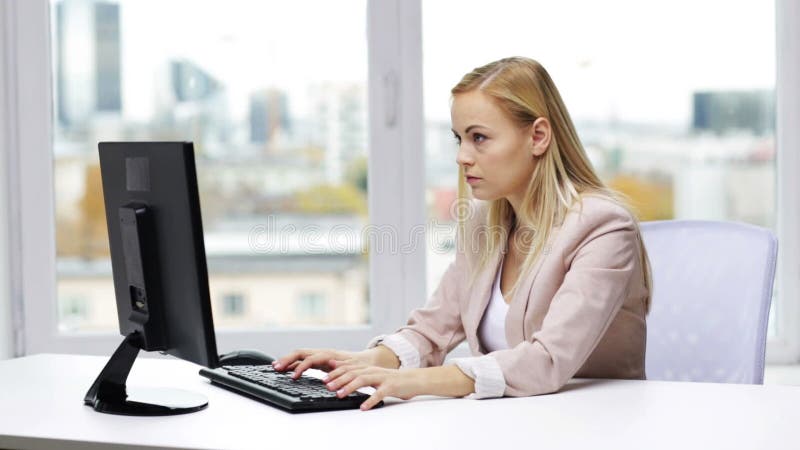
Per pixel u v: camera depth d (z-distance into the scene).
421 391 1.50
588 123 2.84
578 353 1.58
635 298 1.78
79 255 2.84
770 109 2.85
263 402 1.52
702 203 2.86
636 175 2.85
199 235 1.44
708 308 2.01
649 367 2.08
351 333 2.83
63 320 2.84
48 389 1.65
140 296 1.57
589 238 1.70
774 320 2.85
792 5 2.80
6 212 2.77
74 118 2.83
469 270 1.95
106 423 1.38
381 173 2.82
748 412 1.39
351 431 1.31
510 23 2.82
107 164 1.64
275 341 2.81
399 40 2.81
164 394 1.56
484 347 1.90
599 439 1.24
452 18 2.82
